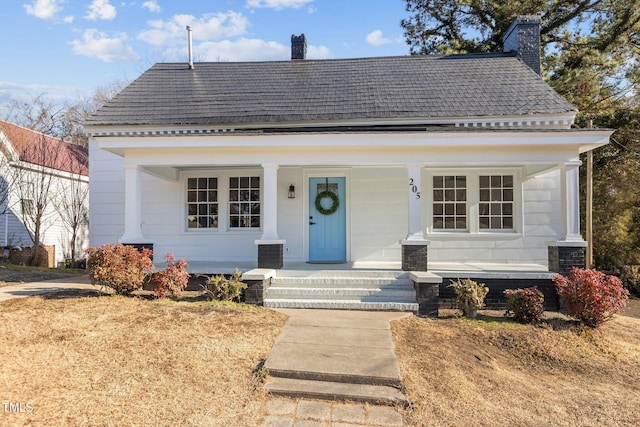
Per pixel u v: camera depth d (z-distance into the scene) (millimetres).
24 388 3645
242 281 7355
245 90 11141
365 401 3910
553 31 17109
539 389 4586
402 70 11852
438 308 7328
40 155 16062
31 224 16078
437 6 19609
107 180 11172
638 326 7137
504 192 9922
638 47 15758
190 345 4852
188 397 3760
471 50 18844
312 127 9586
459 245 9836
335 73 11992
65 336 4883
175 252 10516
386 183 9922
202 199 10602
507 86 10352
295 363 4449
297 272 8078
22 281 9016
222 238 10430
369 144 7668
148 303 6539
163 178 10016
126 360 4363
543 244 9711
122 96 10945
